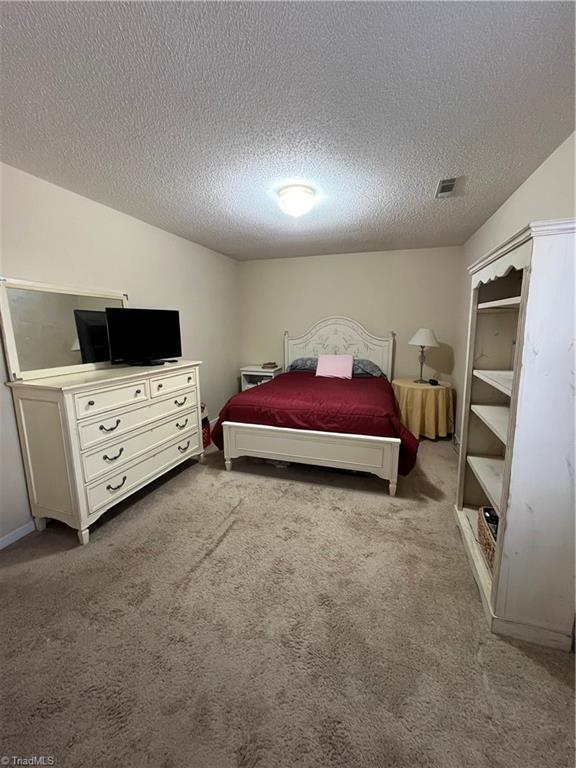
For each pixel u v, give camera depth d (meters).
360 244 3.74
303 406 2.68
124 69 1.18
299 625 1.41
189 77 1.22
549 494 1.23
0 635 1.37
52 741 1.02
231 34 1.04
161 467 2.58
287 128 1.56
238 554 1.85
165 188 2.21
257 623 1.42
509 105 1.40
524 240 1.19
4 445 1.94
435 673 1.20
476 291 1.89
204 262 3.85
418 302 4.09
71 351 2.28
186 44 1.08
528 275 1.15
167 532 2.05
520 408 1.21
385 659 1.26
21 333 1.98
